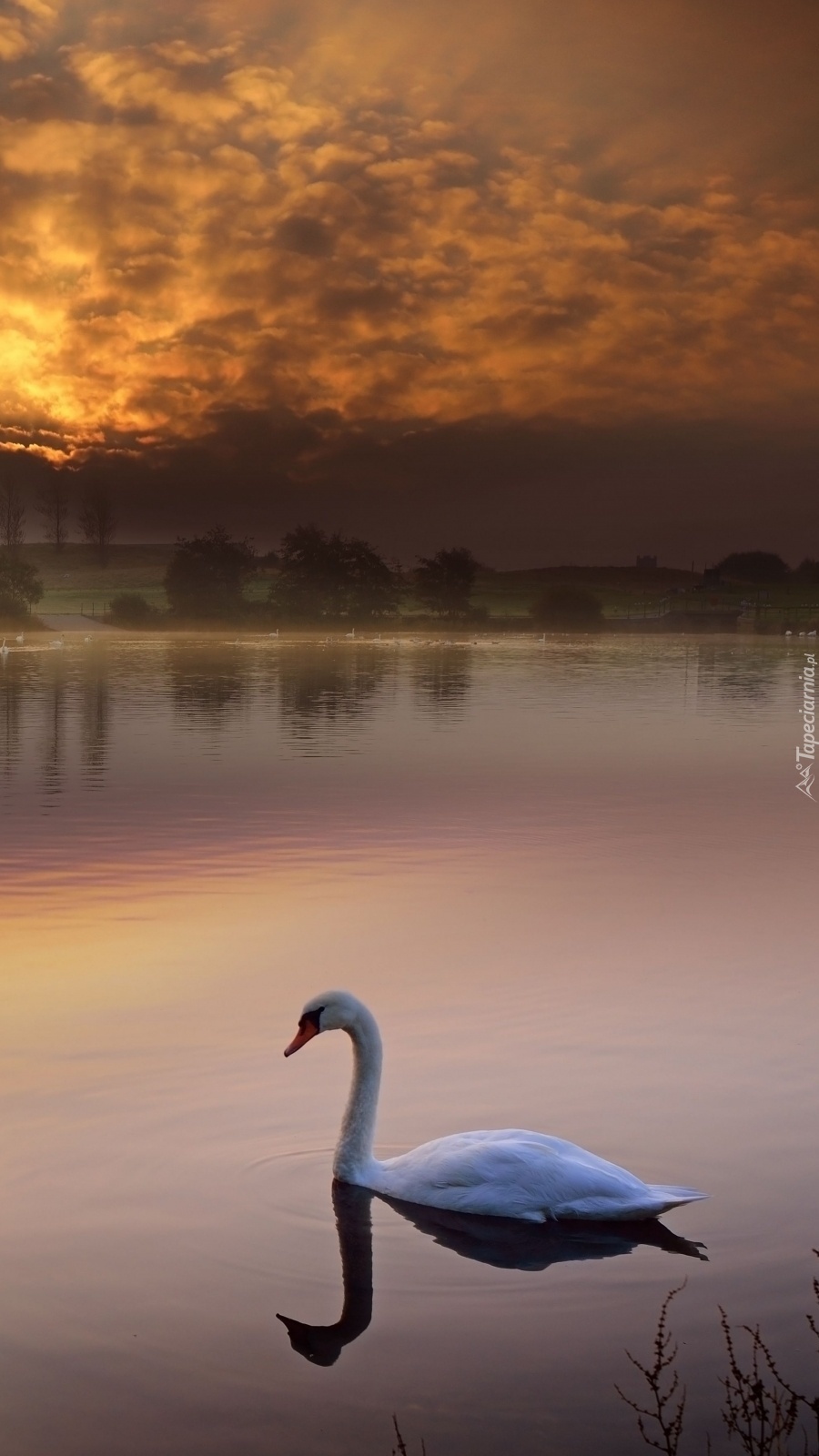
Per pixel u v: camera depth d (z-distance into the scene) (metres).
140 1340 5.51
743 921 13.29
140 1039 9.41
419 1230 6.51
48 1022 9.84
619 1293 5.92
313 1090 8.38
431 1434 4.91
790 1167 7.27
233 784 23.92
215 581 145.62
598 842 18.06
